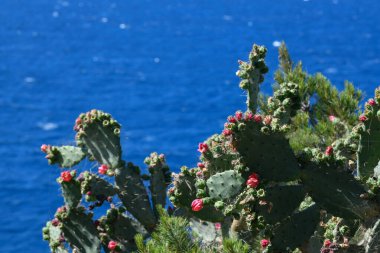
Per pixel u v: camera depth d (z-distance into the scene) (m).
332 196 7.61
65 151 9.12
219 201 7.45
